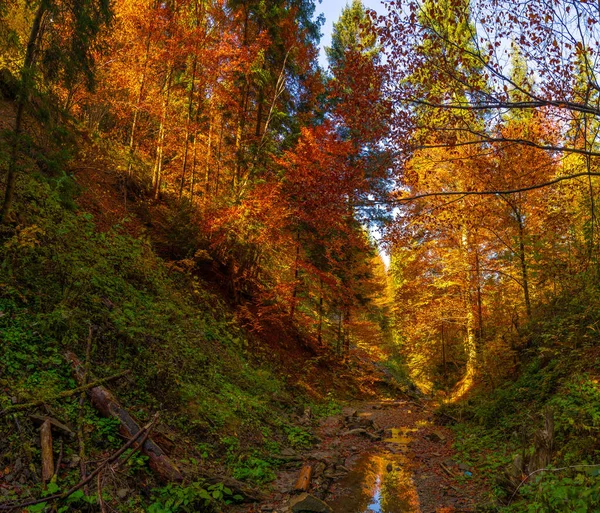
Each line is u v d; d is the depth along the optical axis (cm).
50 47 780
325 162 898
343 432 1266
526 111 1077
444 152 1268
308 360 1900
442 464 902
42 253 838
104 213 1335
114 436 585
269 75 1706
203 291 1448
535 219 1414
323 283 2045
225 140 1947
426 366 2622
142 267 1168
